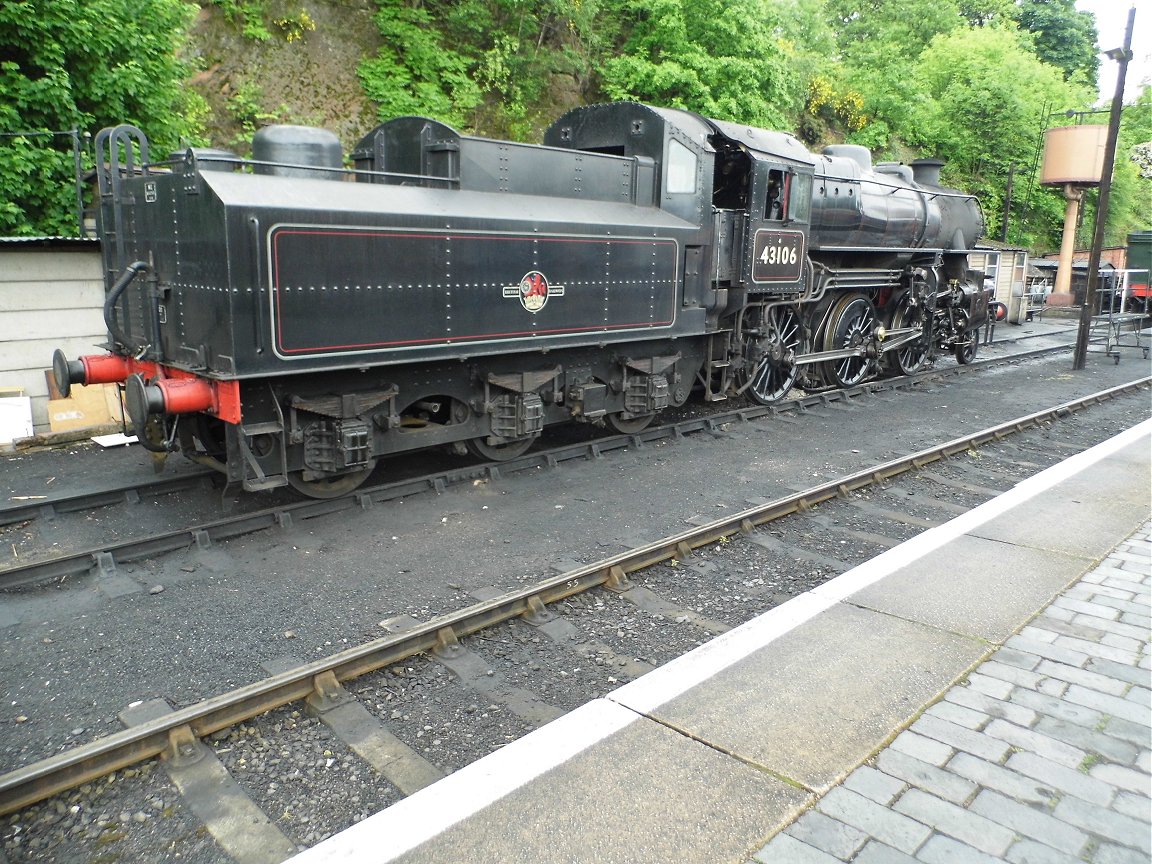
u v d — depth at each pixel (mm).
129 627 4469
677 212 8422
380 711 3713
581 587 4883
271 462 5879
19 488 6625
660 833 2652
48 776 3045
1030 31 42531
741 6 18234
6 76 8414
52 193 8750
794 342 10891
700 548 5691
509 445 7625
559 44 18203
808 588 5137
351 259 5711
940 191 14398
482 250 6492
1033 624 4125
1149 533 5418
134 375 5523
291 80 15023
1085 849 2576
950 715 3316
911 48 34656
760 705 3381
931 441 9062
